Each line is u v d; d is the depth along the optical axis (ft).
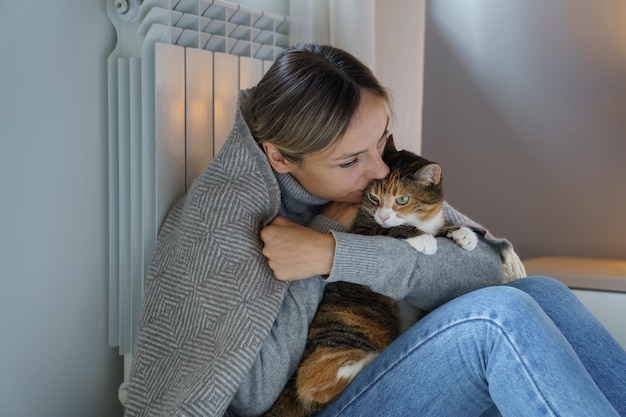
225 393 3.63
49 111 4.31
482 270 4.27
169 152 4.47
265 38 5.54
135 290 4.57
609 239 7.62
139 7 4.46
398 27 6.30
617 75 7.35
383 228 4.45
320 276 4.18
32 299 4.33
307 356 4.03
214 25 5.01
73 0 4.39
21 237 4.22
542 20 7.54
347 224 4.56
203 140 4.78
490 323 3.48
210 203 4.01
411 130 6.50
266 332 3.77
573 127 7.59
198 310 3.92
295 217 4.55
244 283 3.84
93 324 4.73
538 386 3.31
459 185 8.16
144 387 4.08
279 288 3.91
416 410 3.71
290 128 3.76
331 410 3.85
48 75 4.28
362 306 4.24
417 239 4.11
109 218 4.68
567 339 3.96
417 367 3.67
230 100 4.98
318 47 4.02
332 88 3.71
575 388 3.29
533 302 3.64
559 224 7.80
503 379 3.42
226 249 3.92
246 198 4.02
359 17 5.65
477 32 7.82
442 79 8.04
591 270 6.83
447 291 4.17
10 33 4.06
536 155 7.79
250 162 4.05
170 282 4.12
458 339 3.56
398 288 4.00
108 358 4.87
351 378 4.01
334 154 3.85
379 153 4.36
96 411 4.83
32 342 4.35
